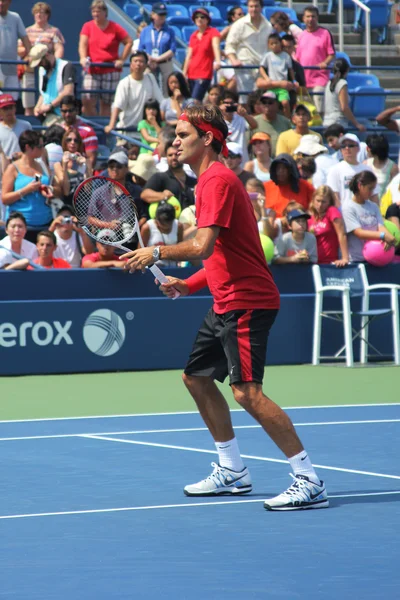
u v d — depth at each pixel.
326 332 27.09
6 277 25.09
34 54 30.45
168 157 26.31
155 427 17.81
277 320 26.58
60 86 30.38
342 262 26.78
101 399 21.22
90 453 15.35
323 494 11.73
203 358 12.34
